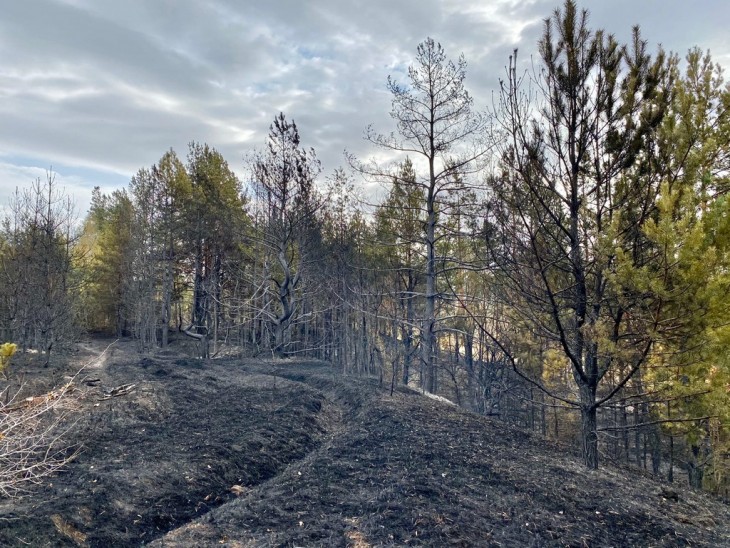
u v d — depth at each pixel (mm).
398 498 5332
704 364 6055
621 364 7340
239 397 11398
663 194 5469
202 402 10953
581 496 5949
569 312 8148
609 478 6918
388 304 16719
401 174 16922
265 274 21750
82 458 6785
